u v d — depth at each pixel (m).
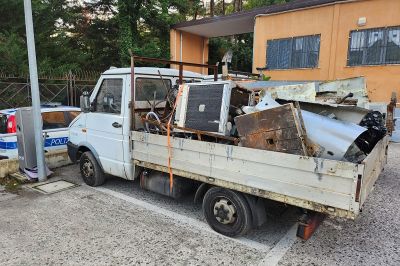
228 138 3.66
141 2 17.19
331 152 3.12
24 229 4.02
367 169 2.94
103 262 3.28
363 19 10.77
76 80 11.90
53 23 15.05
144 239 3.75
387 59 10.54
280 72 13.05
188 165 3.94
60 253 3.45
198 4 24.56
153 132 4.66
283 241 3.73
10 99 10.89
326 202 2.87
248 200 3.54
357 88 5.36
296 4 12.24
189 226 4.09
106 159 5.19
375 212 4.55
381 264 3.25
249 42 24.20
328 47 11.65
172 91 4.77
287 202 3.14
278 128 3.20
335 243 3.69
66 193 5.33
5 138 6.52
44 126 7.05
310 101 3.83
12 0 11.68
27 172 6.04
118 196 5.17
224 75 5.82
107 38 18.81
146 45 17.23
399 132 8.55
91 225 4.11
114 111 4.99
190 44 19.16
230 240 3.73
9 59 11.12
